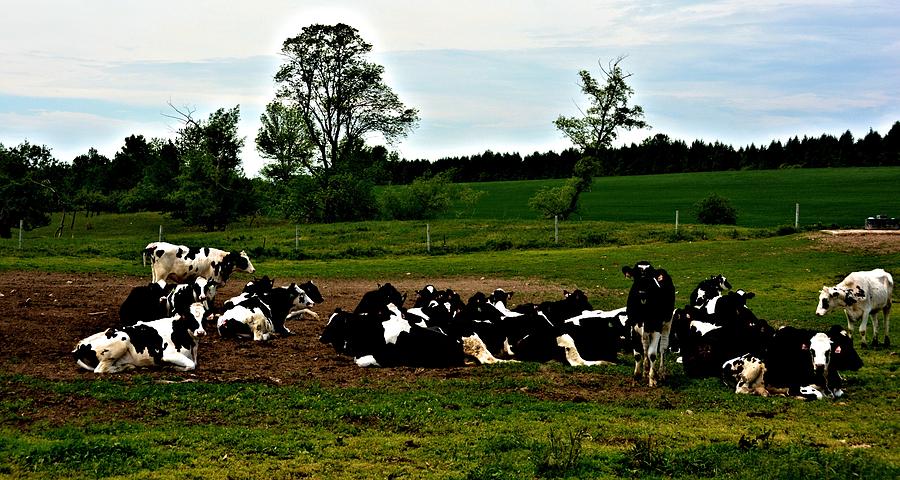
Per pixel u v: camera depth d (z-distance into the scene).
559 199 70.69
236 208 81.25
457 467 9.73
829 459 10.12
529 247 44.06
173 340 14.11
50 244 43.69
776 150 168.50
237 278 31.97
